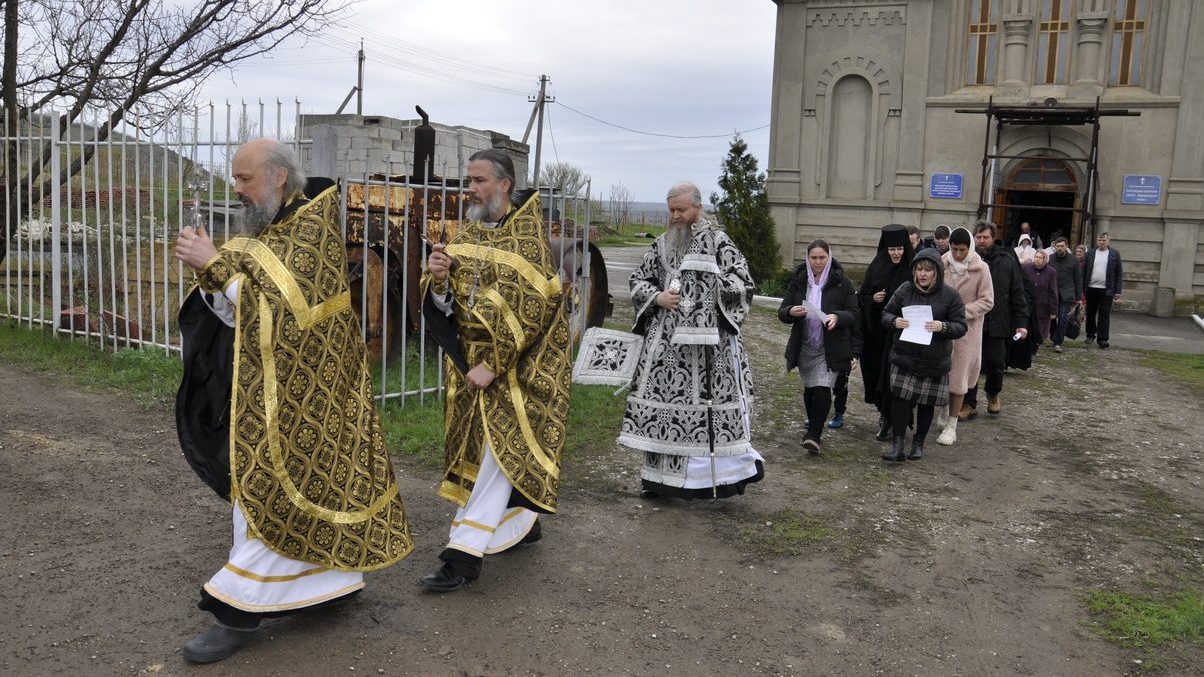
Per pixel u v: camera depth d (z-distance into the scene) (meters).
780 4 21.25
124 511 4.85
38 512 4.76
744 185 21.28
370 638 3.69
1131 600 4.48
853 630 4.05
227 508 4.98
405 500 5.28
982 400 9.48
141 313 7.91
